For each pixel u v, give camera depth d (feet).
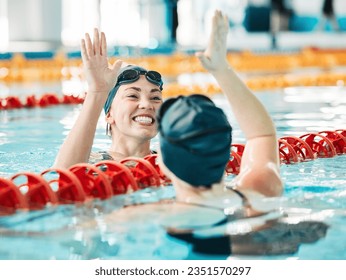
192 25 107.86
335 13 98.27
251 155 11.85
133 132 15.89
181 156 10.09
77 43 93.04
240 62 69.67
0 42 82.79
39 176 11.77
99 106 14.49
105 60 14.52
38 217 10.93
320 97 39.19
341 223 10.64
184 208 10.54
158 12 102.17
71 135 14.29
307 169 15.85
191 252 9.42
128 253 9.39
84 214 11.07
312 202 11.99
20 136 23.61
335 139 18.93
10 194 11.43
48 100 36.81
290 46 93.76
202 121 10.02
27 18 83.15
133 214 10.96
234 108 11.95
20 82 53.42
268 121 12.00
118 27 102.63
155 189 13.05
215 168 10.26
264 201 11.11
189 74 59.77
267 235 9.95
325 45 94.12
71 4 98.02
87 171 13.41
